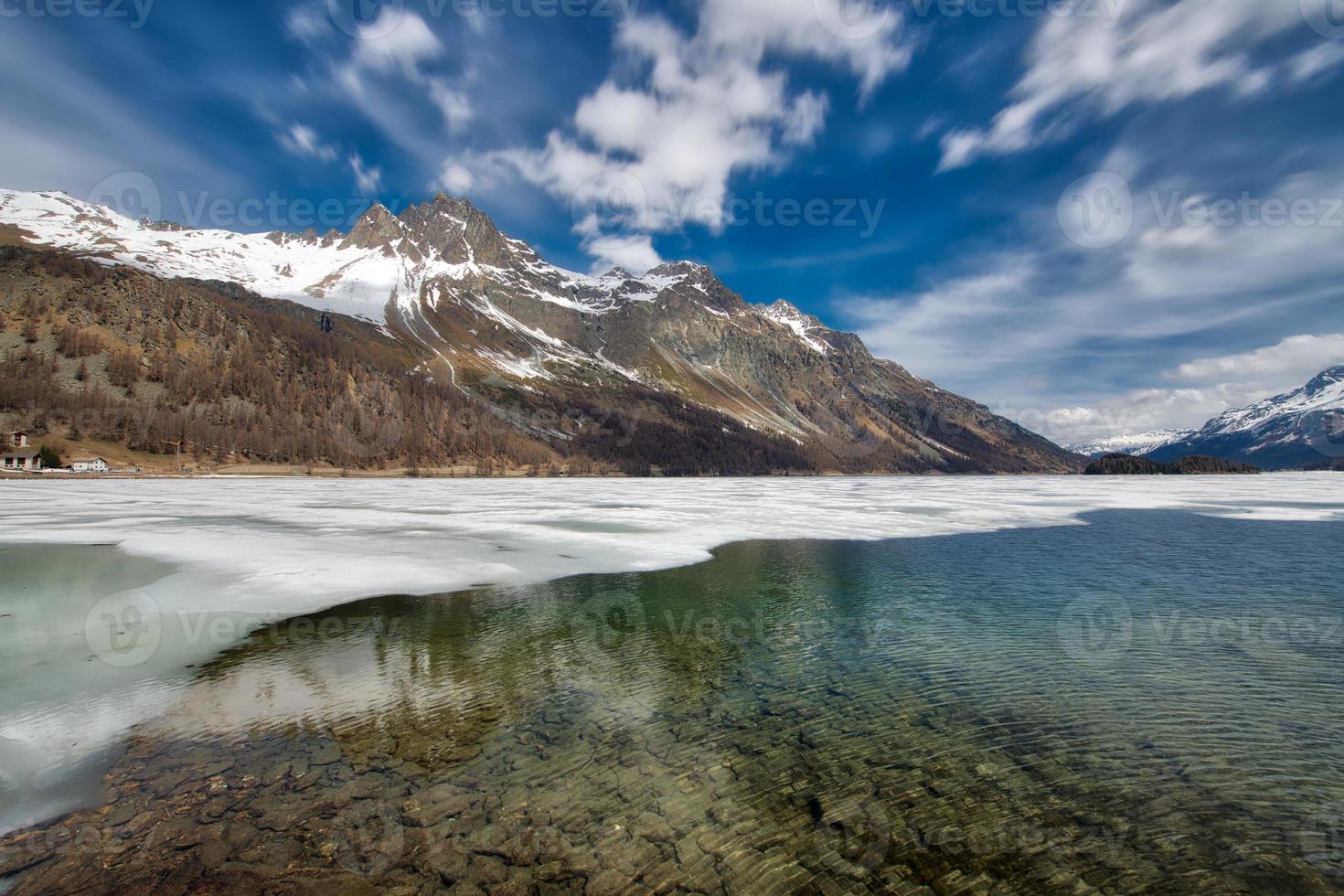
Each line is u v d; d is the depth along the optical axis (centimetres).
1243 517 4203
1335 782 809
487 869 624
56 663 1209
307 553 2398
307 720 977
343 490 7269
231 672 1174
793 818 728
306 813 717
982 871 639
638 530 3312
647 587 1958
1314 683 1142
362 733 931
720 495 6994
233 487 7756
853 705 1055
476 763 845
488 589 1900
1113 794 784
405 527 3325
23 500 5044
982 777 823
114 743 884
